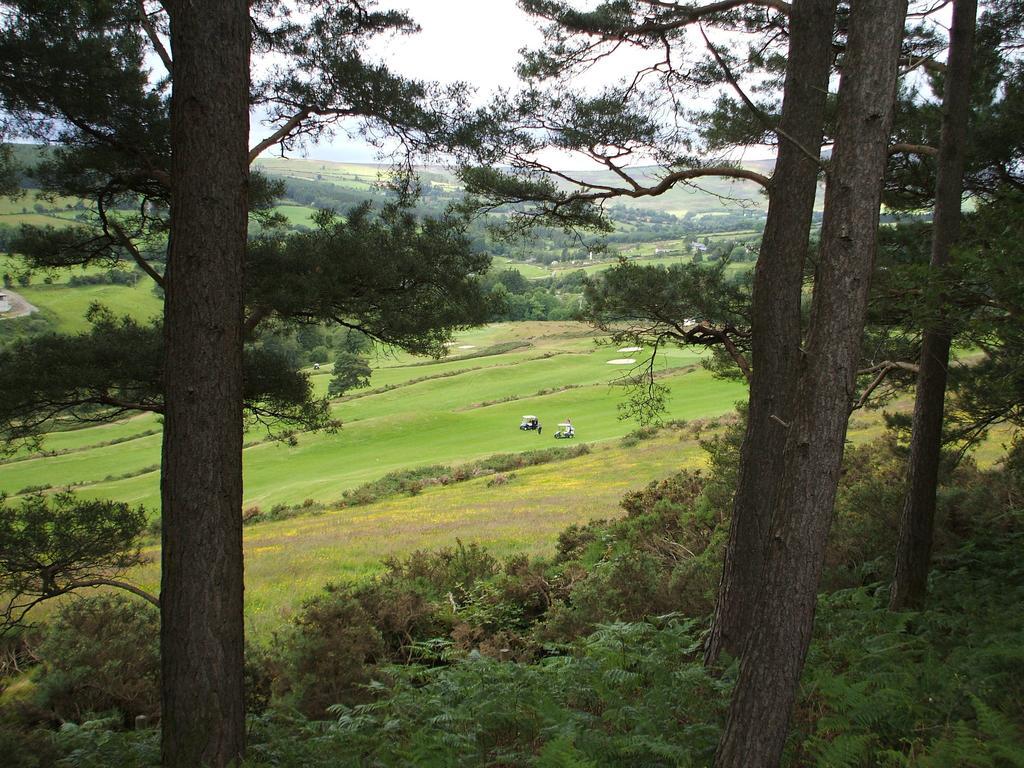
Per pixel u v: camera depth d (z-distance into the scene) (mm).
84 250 9438
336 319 9828
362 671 7473
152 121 8023
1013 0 7648
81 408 9305
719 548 9758
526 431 52781
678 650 6199
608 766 4203
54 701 7648
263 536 25469
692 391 54281
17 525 7770
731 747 3559
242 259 4820
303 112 7641
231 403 4797
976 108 8039
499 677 5945
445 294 10055
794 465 3459
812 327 3475
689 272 8680
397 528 23453
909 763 3588
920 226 8602
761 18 7352
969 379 6785
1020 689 4266
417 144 8234
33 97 7473
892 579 7613
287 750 5059
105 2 7641
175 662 4680
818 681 4688
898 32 3293
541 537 18766
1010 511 8609
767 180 6109
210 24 4543
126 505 8352
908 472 6863
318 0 7875
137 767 5086
